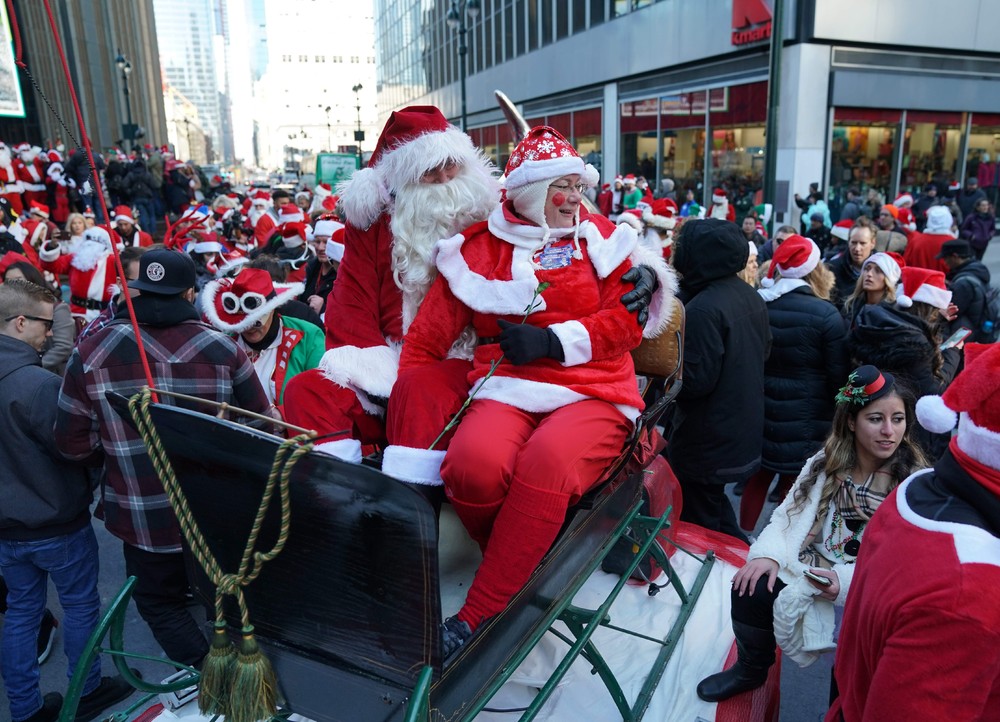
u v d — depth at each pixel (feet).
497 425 6.48
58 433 8.95
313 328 12.91
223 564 5.81
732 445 12.49
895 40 54.49
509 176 7.08
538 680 8.38
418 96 163.84
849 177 56.65
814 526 8.14
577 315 6.98
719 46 59.47
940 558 4.58
